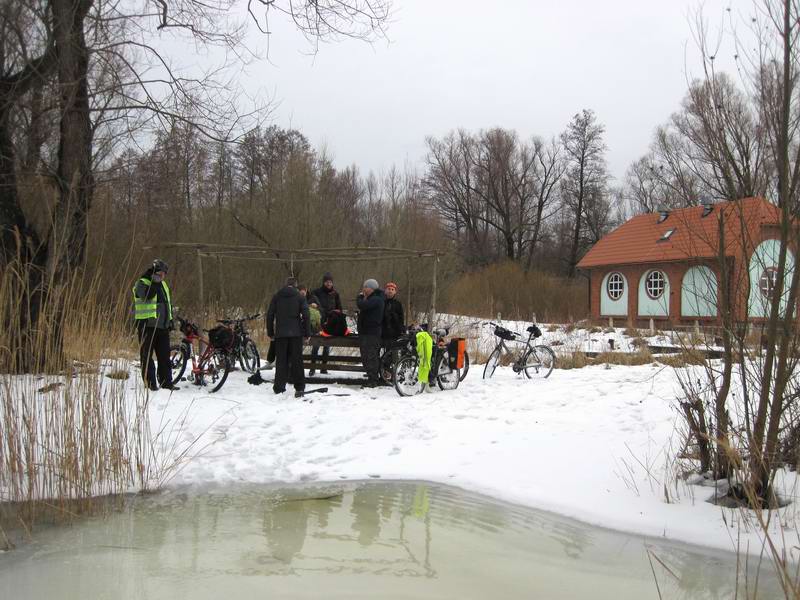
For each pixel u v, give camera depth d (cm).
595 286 3309
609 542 465
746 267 504
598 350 1867
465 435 760
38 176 808
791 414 523
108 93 966
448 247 2964
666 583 399
